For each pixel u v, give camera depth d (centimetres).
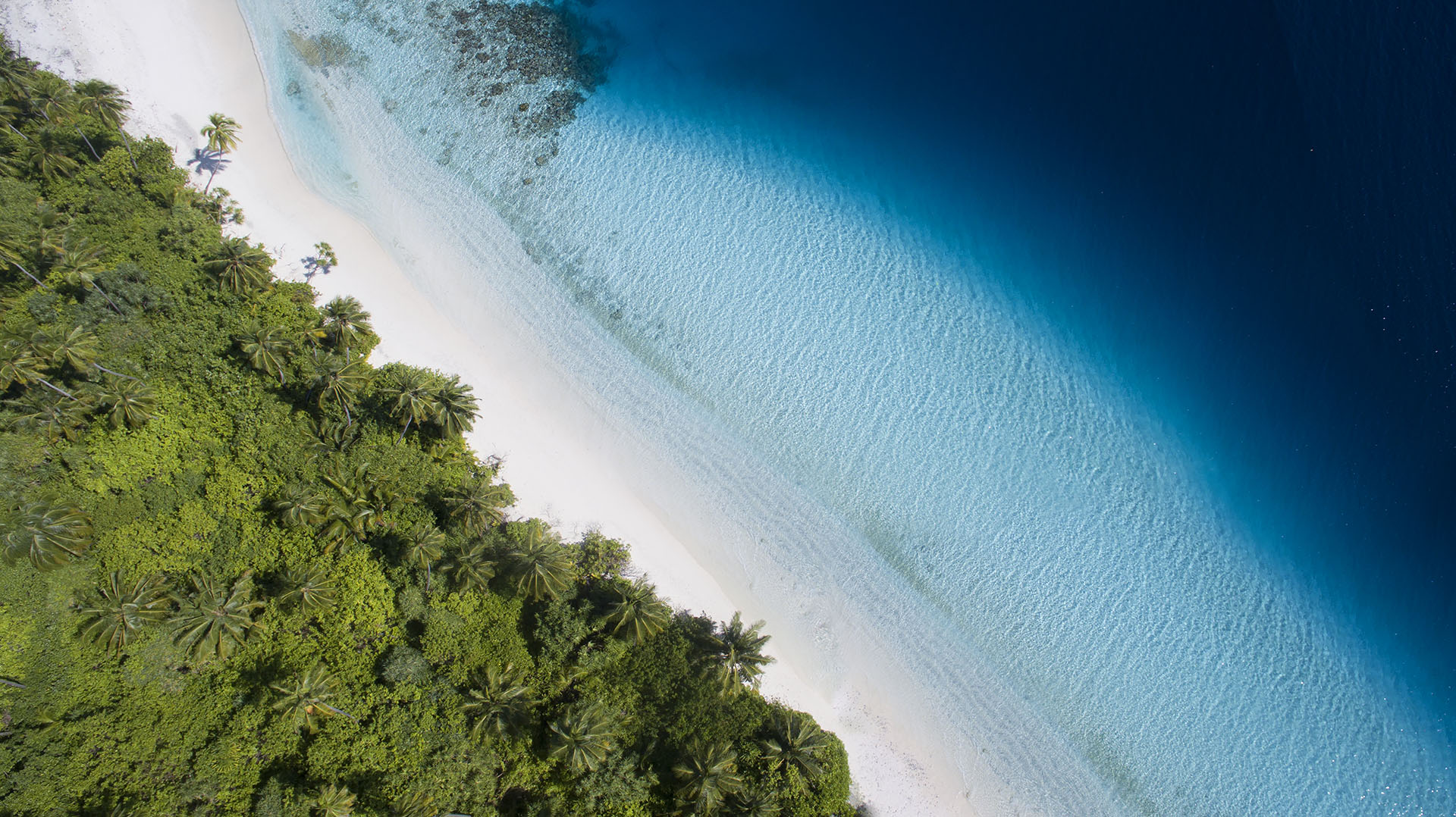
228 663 3566
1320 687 4316
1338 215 4784
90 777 3247
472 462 4097
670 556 4191
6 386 3503
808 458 4469
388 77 4794
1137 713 4259
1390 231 4716
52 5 4534
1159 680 4306
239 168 4484
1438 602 4447
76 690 3359
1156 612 4388
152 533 3662
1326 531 4538
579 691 3750
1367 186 4778
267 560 3706
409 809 3269
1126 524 4503
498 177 4725
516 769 3584
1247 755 4225
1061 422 4628
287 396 4006
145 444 3772
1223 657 4344
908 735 4109
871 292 4784
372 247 4475
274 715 3453
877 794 4000
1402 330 4653
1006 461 4550
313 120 4650
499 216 4662
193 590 3584
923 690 4184
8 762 3166
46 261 3875
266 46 4722
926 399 4616
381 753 3450
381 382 4059
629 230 4747
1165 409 4694
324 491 3816
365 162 4634
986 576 4378
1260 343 4769
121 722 3341
